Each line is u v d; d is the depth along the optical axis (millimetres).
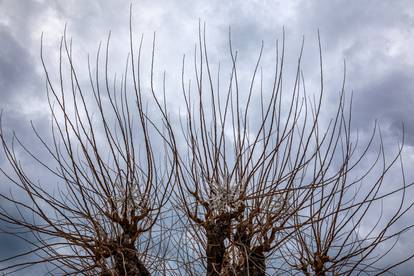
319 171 5629
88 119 5508
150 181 5801
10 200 5066
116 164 5730
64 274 5441
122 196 5859
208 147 6004
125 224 5859
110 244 5766
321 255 5621
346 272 5355
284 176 5777
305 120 5770
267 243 5965
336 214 5574
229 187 5965
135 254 5727
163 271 5668
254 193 5871
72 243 5555
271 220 5930
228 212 6066
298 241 5883
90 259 5754
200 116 5969
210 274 5785
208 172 6008
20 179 5180
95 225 5621
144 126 5688
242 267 5867
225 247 6000
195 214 5988
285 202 5754
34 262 5129
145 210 5906
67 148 5336
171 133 5602
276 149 5754
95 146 5543
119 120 5648
